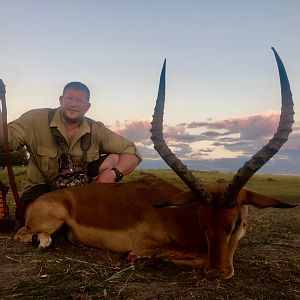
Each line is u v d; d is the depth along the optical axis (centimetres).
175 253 163
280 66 144
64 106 202
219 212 146
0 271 150
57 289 131
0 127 203
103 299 125
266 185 502
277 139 144
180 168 147
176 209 170
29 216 188
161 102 153
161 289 135
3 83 198
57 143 207
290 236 236
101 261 167
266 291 137
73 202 189
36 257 169
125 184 191
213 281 143
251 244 208
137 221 176
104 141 216
